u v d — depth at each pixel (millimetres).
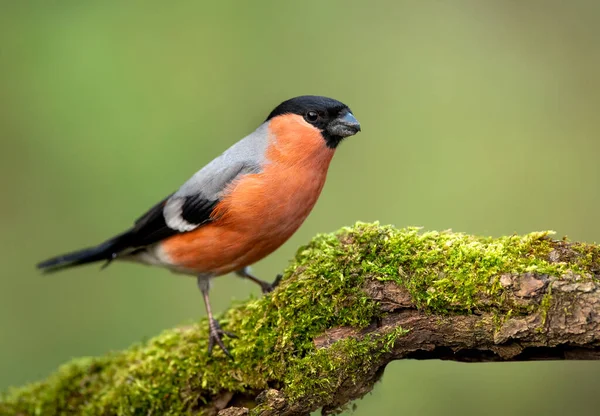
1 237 12039
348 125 7809
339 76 13672
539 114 13172
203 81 12984
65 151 12320
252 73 13336
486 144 13109
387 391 10812
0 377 11188
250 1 13836
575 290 5441
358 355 6254
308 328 6531
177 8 13461
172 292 12398
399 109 13453
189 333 7840
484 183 12805
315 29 13859
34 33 12562
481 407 10680
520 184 12766
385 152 13172
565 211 12547
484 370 10945
